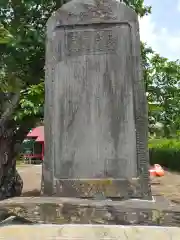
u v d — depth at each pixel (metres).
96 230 3.84
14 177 10.59
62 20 5.05
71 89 4.98
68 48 5.03
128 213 4.00
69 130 4.94
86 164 4.88
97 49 4.97
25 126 10.30
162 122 18.98
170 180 21.30
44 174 4.91
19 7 8.87
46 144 4.96
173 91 17.78
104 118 4.90
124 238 3.79
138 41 4.91
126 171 4.79
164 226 3.88
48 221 4.08
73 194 4.80
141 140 4.80
